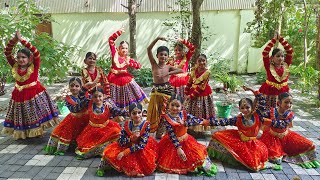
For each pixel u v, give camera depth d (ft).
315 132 14.89
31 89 13.30
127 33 28.43
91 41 28.55
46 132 15.10
